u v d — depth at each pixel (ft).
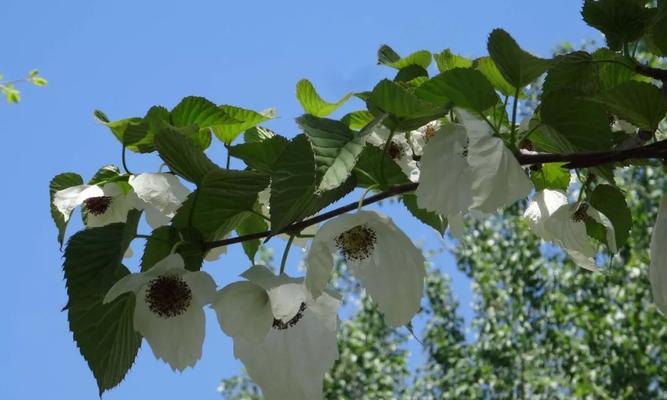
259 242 3.00
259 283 2.69
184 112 2.94
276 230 2.64
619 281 14.38
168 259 2.67
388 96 2.73
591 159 2.84
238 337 2.71
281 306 2.67
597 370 14.17
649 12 2.98
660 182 14.25
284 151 2.65
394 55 3.35
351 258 2.78
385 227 2.79
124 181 3.09
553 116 2.82
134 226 2.72
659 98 2.84
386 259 2.79
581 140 2.83
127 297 2.70
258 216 2.99
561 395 14.83
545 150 3.05
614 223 3.14
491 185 2.60
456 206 2.69
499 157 2.61
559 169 3.24
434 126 3.19
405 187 2.80
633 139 3.05
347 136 2.65
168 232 2.76
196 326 2.69
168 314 2.67
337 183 2.56
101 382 2.70
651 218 14.17
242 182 2.76
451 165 2.72
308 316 2.80
